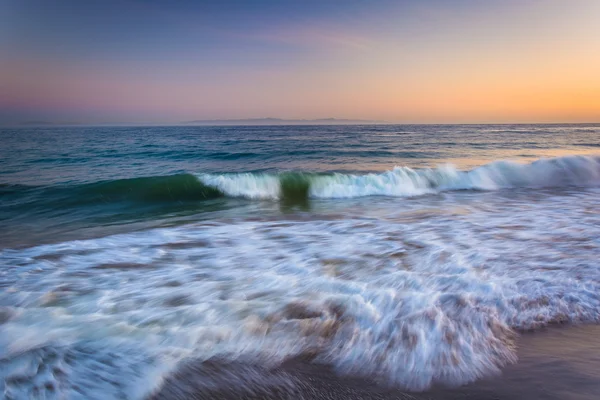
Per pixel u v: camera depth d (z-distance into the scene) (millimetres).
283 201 9828
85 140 39281
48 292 3496
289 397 2178
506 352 2586
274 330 2807
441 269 4086
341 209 8406
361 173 14258
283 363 2465
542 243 5105
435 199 9578
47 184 11703
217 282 3746
